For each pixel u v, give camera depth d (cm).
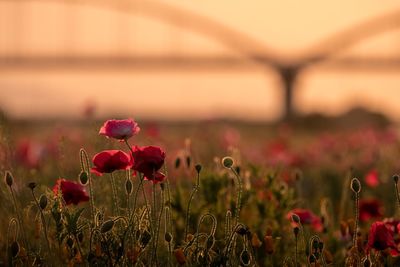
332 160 1554
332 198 1095
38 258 583
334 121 5034
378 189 1075
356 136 2036
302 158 1507
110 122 573
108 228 533
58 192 577
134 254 552
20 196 665
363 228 811
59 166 797
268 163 1334
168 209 588
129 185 571
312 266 565
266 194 759
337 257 708
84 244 590
